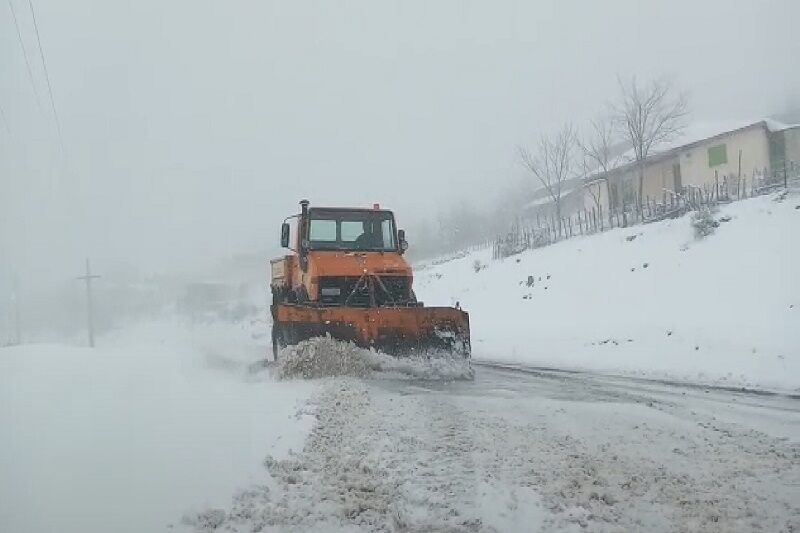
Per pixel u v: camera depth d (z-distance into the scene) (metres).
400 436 6.50
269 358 14.47
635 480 5.17
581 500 4.71
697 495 4.84
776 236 20.42
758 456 5.94
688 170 37.28
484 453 5.93
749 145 35.38
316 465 5.50
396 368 10.85
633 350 15.12
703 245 22.14
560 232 32.94
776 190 24.92
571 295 23.69
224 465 5.23
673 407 8.40
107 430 6.02
